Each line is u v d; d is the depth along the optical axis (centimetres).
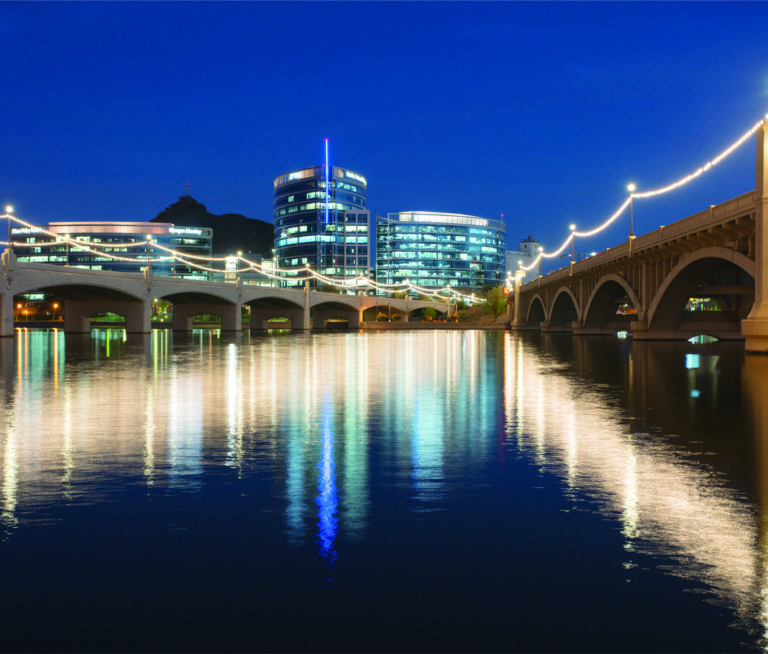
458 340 7500
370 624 523
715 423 1448
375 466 1038
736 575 607
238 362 3612
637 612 540
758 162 3500
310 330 14250
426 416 1571
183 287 9944
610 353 4281
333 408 1720
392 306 18525
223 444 1220
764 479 945
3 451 1157
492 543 689
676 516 773
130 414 1608
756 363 3206
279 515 784
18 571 623
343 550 672
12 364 3416
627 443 1221
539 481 938
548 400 1875
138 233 19838
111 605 556
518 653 481
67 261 19662
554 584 590
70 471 1005
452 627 518
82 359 3844
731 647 488
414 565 632
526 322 13362
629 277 6431
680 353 4112
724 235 4059
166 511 801
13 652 486
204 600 564
